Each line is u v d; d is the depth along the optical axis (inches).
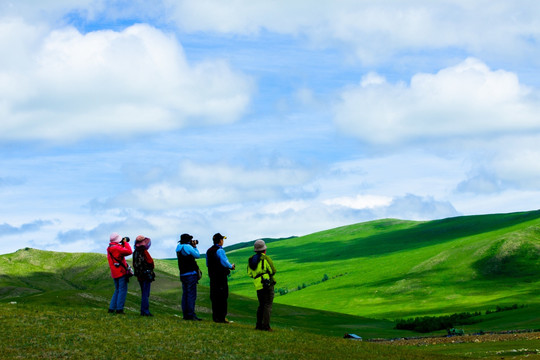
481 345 1461.6
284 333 936.3
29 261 6535.4
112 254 949.2
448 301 6028.5
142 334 795.4
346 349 853.8
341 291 7667.3
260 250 959.0
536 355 1032.8
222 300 979.9
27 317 856.9
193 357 695.1
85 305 2110.0
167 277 4926.2
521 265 6791.3
